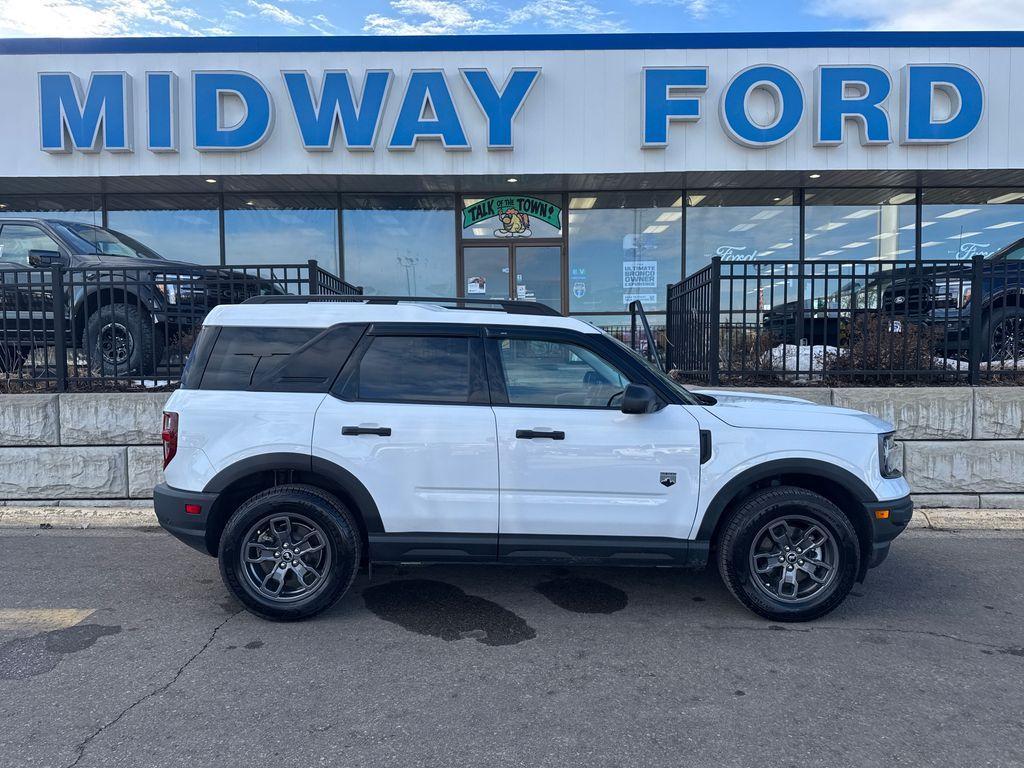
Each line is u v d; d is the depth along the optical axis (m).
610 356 4.15
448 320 4.18
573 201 12.51
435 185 11.68
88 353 6.89
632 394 3.84
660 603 4.41
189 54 10.34
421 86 10.34
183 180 11.06
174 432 4.08
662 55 10.43
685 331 8.55
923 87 10.27
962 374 7.04
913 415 6.60
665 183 11.68
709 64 10.41
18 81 10.38
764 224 12.56
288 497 3.97
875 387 6.86
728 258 12.55
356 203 12.34
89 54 10.31
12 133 10.43
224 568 3.96
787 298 7.48
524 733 2.92
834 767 2.68
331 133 10.31
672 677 3.42
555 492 4.00
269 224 12.32
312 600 3.99
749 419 4.08
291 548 4.02
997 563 5.20
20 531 6.03
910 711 3.10
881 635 3.92
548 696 3.23
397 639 3.85
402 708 3.12
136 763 2.69
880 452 4.10
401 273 12.46
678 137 10.53
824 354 6.96
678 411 4.07
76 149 10.33
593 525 4.01
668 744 2.84
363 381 4.10
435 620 4.12
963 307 7.18
